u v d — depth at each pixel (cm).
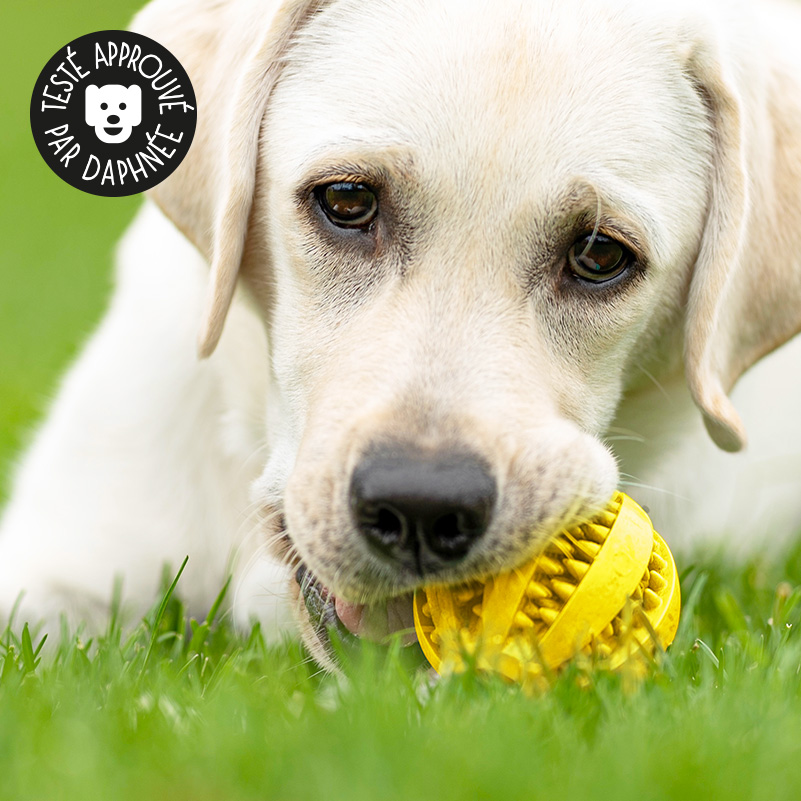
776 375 559
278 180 376
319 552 328
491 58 347
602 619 324
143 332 457
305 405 364
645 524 342
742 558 532
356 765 262
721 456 502
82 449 462
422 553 315
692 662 360
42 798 251
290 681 349
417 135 345
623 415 417
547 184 346
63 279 1008
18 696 314
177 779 260
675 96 378
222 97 403
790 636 384
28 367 759
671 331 404
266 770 264
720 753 275
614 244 361
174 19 426
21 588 446
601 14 366
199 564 453
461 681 313
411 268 352
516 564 324
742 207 381
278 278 382
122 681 327
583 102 351
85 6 2550
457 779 258
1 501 551
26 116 1703
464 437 318
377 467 313
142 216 487
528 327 353
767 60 412
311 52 377
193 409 443
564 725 294
